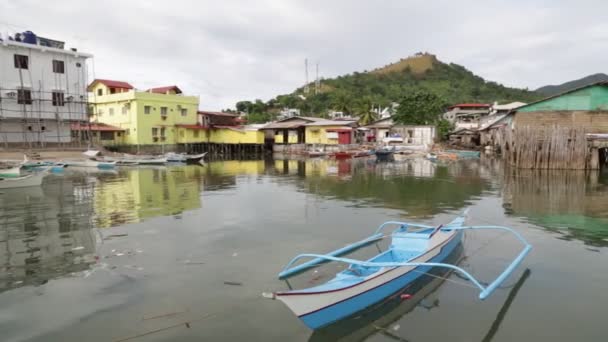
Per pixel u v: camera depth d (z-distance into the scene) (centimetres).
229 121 5369
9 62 3275
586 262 891
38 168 2512
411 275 750
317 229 1193
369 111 6391
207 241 1067
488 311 671
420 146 4866
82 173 2788
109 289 762
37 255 962
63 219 1331
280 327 625
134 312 671
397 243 837
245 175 2662
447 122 6281
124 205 1575
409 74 16300
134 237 1109
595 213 1383
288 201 1658
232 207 1530
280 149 5128
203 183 2245
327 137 4856
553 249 981
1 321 644
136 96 4241
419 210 1465
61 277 824
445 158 4094
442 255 881
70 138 3734
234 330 616
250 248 1008
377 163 3594
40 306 695
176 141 4634
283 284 779
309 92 11406
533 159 2667
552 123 3048
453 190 1927
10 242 1071
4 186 1969
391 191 1916
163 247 1017
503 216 1350
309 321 586
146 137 4356
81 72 3688
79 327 625
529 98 11050
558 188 1933
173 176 2608
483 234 1116
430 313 665
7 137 3334
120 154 3878
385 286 690
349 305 633
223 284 782
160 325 629
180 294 739
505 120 3894
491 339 590
